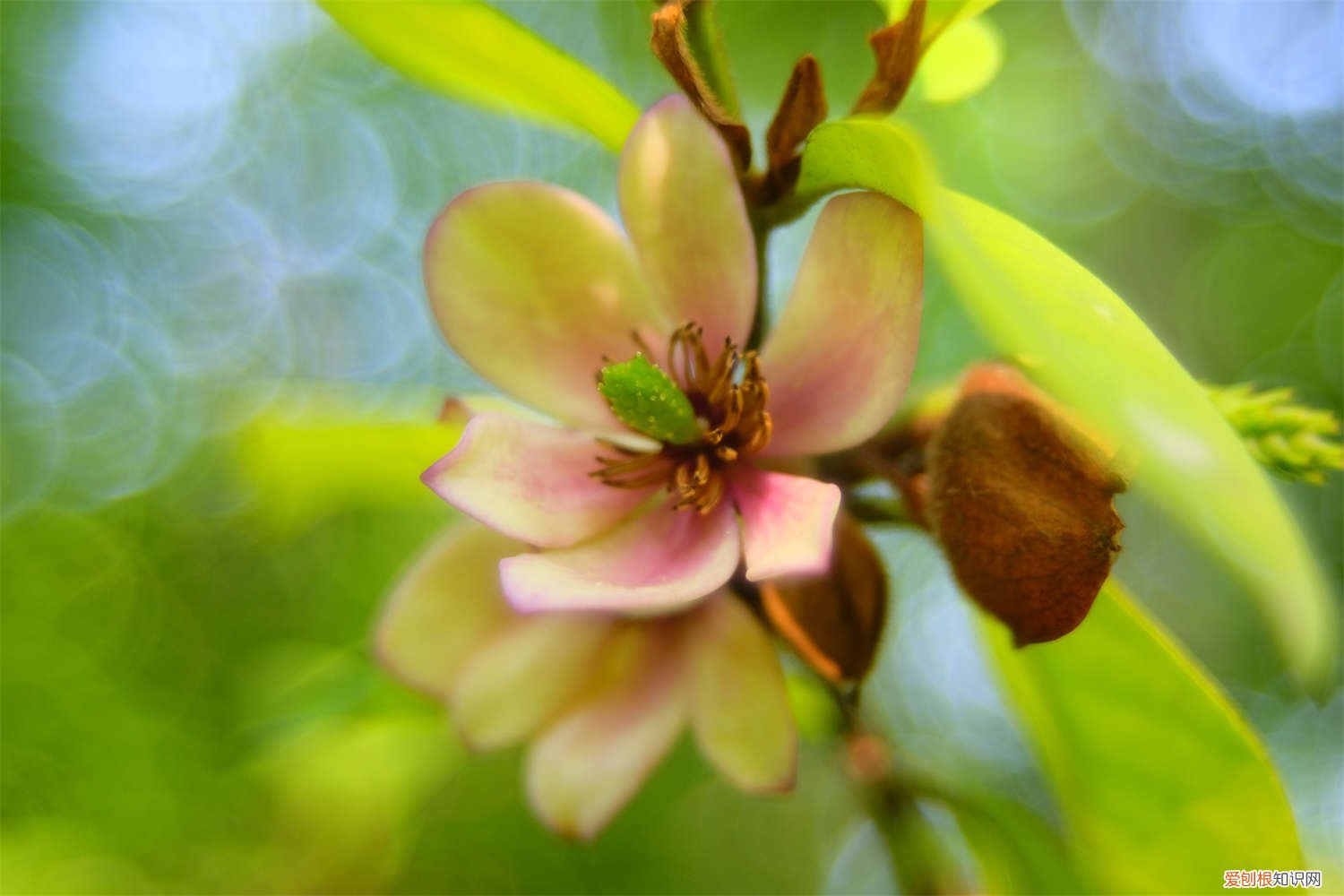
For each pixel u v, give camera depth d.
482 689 0.19
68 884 0.26
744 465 0.18
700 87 0.18
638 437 0.18
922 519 0.18
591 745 0.19
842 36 0.50
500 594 0.19
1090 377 0.15
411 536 0.38
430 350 0.54
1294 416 0.18
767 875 0.44
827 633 0.18
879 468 0.18
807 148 0.17
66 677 0.35
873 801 0.20
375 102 0.59
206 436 0.44
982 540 0.17
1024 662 0.19
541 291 0.18
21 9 0.54
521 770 0.35
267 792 0.25
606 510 0.18
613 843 0.39
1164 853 0.19
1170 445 0.15
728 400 0.18
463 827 0.35
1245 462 0.15
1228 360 0.62
